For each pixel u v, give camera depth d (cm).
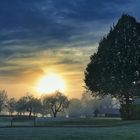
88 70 7269
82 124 5434
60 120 6456
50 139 2611
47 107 14500
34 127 4281
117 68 6944
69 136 2788
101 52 7094
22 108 15150
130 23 7038
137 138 2759
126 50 6944
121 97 7131
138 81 7019
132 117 6344
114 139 2691
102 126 4469
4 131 3281
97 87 7150
